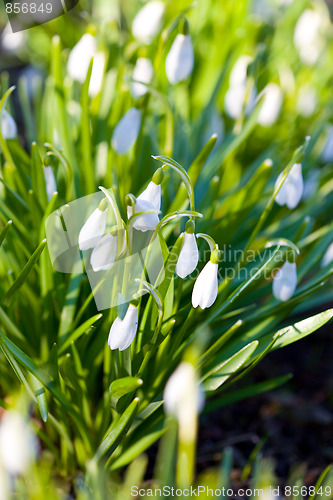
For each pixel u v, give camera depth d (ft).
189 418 1.26
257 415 1.92
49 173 1.58
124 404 1.54
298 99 2.14
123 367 1.54
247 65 1.83
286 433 1.89
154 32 1.97
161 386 1.61
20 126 2.60
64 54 2.09
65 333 1.58
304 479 1.79
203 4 2.25
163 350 1.55
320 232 1.76
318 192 1.94
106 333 1.57
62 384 1.55
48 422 1.67
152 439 1.54
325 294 1.79
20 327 1.69
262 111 1.86
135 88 1.77
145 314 1.52
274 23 2.48
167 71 1.73
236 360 1.52
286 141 2.08
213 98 1.98
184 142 1.88
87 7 2.52
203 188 1.80
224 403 1.67
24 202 1.62
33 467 1.39
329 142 1.95
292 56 2.29
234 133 1.87
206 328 1.55
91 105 1.77
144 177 1.80
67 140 1.74
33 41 2.58
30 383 1.55
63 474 1.69
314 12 2.14
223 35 2.20
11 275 1.59
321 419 1.91
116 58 2.00
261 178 1.79
